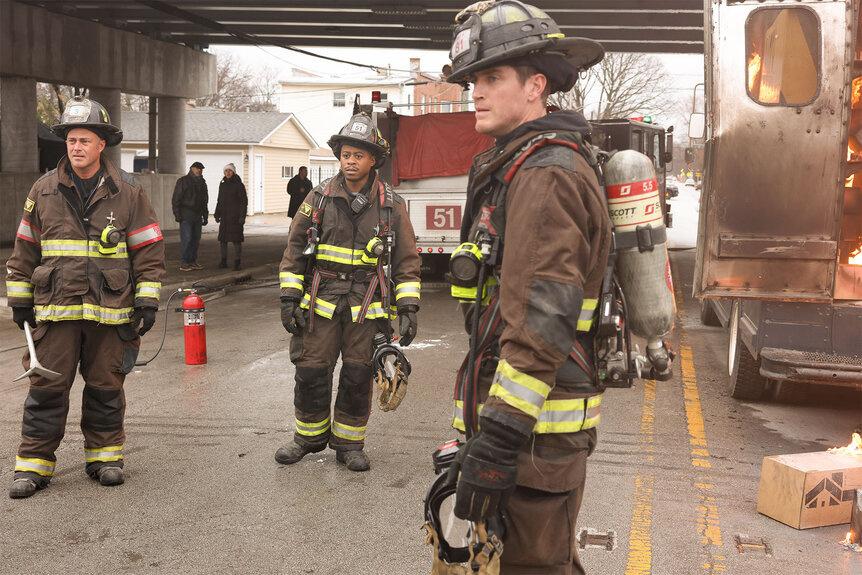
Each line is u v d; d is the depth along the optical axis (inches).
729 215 222.5
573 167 80.4
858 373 214.1
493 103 86.6
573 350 85.7
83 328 185.3
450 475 83.9
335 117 2053.4
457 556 88.5
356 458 197.3
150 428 230.8
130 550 153.3
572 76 89.0
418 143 482.6
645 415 246.8
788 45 217.2
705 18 221.5
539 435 85.0
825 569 147.9
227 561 148.9
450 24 796.6
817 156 217.8
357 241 195.9
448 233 486.0
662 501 179.0
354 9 776.3
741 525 167.2
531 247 78.2
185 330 311.9
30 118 768.9
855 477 169.0
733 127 219.6
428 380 287.0
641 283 88.0
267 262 668.7
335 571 145.2
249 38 920.9
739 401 265.4
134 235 187.5
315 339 197.2
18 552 152.3
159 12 827.4
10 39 730.8
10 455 206.5
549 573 87.9
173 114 989.2
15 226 729.0
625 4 693.3
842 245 267.7
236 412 246.8
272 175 1593.3
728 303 287.1
